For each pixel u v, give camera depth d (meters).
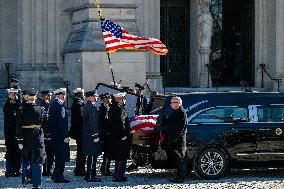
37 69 45.94
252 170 25.20
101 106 23.11
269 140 23.16
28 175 22.50
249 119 23.11
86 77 39.78
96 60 39.84
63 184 22.30
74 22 43.28
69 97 41.94
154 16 46.44
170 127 22.05
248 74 51.16
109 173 24.06
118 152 22.47
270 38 49.19
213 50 51.12
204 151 22.73
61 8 46.09
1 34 50.09
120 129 22.36
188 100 23.00
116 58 40.00
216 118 22.94
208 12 48.94
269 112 23.30
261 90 48.72
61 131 22.45
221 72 51.25
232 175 23.94
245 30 51.34
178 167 22.23
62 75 45.69
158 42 32.06
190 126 22.72
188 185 21.80
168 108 22.67
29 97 20.83
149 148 23.08
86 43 40.06
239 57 51.41
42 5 46.16
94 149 22.61
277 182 22.42
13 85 24.17
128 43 31.55
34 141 20.69
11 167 24.00
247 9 51.19
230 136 22.89
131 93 26.61
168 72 50.28
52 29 46.12
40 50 46.16
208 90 47.41
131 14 41.25
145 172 24.77
